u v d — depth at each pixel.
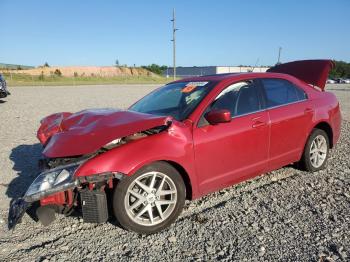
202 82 4.62
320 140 5.47
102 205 3.43
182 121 4.00
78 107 15.84
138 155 3.49
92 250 3.40
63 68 83.00
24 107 15.98
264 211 4.13
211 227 3.78
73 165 3.42
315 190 4.77
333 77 83.88
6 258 3.29
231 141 4.17
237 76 4.61
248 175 4.50
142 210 3.61
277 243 3.43
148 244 3.49
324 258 3.15
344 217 3.94
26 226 3.91
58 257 3.28
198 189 4.00
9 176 5.64
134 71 91.69
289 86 5.13
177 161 3.73
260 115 4.52
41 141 4.09
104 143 3.35
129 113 3.94
